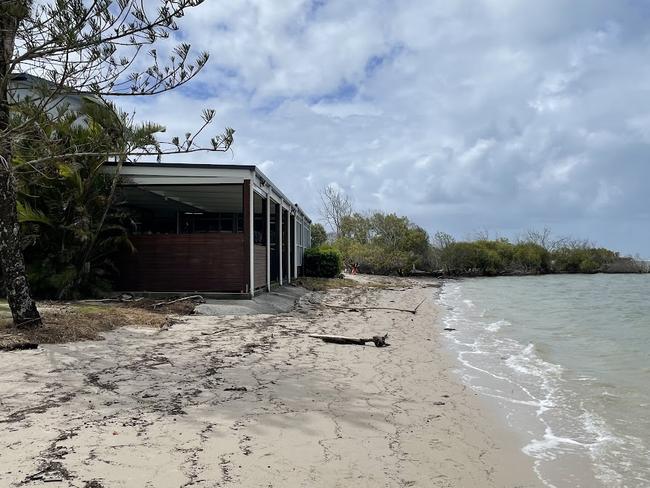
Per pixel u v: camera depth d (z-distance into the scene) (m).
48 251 13.95
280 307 15.81
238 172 14.99
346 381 7.30
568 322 16.86
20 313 8.88
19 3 7.66
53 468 3.87
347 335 11.75
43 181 13.13
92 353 8.08
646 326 16.08
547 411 6.50
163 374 7.02
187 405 5.66
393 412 5.96
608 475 4.55
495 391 7.45
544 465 4.73
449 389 7.36
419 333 13.16
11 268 8.82
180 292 15.17
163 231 27.03
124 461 4.07
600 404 6.88
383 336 10.86
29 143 9.67
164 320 11.61
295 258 26.12
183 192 18.78
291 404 5.95
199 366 7.62
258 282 16.67
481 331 14.25
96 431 4.70
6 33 8.25
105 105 10.66
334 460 4.39
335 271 32.25
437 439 5.18
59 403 5.49
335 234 62.19
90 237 13.66
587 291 32.53
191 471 3.96
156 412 5.36
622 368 9.41
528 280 46.75
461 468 4.50
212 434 4.79
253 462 4.21
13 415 5.05
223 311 13.62
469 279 48.69
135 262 15.36
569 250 58.66
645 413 6.50
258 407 5.75
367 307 18.91
